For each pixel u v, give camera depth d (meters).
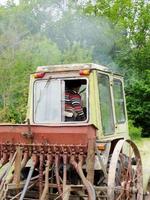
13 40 18.70
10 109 15.52
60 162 6.57
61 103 7.25
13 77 16.58
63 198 6.19
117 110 7.86
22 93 16.41
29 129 6.59
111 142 7.48
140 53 29.48
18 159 6.59
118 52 29.69
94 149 6.29
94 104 7.00
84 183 6.18
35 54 18.72
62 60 20.14
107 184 6.40
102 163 6.46
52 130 6.47
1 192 6.42
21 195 6.28
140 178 7.57
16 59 17.33
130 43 33.03
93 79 7.04
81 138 6.31
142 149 17.23
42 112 7.34
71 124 6.54
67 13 28.45
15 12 25.45
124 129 8.09
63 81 7.25
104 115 7.23
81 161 6.30
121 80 8.18
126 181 7.06
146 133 23.89
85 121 7.02
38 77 7.38
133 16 36.72
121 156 6.97
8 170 6.54
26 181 6.42
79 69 7.12
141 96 24.27
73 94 7.33
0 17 22.69
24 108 15.22
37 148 6.52
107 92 7.45
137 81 24.70
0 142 6.80
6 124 6.75
